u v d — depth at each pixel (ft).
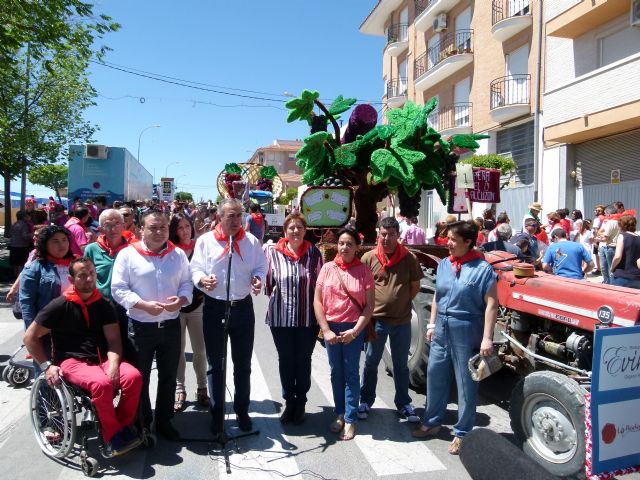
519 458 7.38
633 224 22.77
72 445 12.10
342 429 14.43
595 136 46.55
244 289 14.16
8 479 11.68
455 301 13.07
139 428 13.20
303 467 12.50
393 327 15.11
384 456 13.11
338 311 14.12
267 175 56.59
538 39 54.49
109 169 59.72
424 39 82.53
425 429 14.16
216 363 13.99
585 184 48.80
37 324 12.47
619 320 11.79
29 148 57.62
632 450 10.55
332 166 21.08
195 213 42.78
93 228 31.73
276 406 16.40
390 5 93.30
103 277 15.24
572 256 21.29
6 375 17.83
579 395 11.12
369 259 15.35
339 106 21.54
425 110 19.38
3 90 46.50
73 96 59.88
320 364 20.80
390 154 18.76
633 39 43.34
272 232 71.05
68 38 34.47
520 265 15.02
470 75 68.49
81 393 12.35
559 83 51.08
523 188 57.57
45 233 14.73
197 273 13.65
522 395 12.32
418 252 19.99
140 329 13.19
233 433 14.33
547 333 14.21
